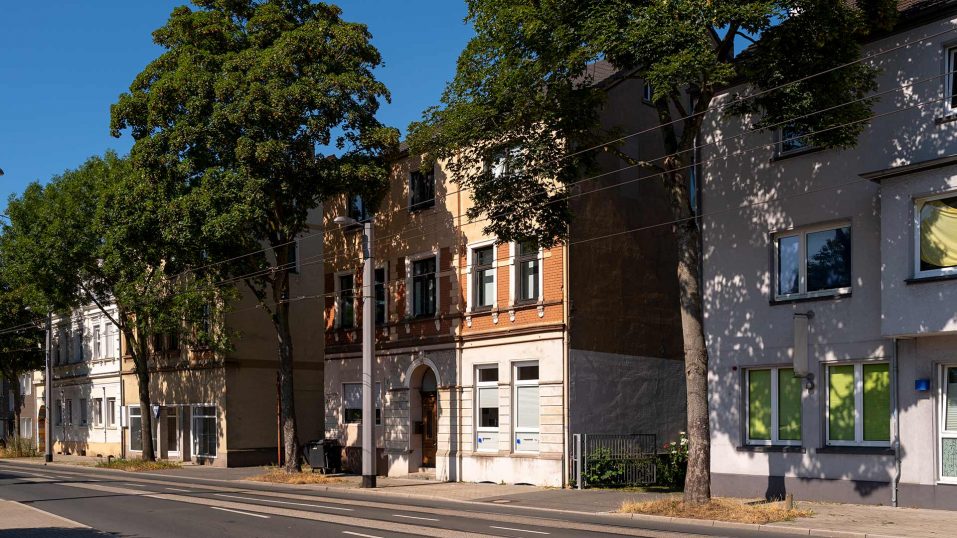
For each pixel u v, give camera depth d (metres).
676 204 19.03
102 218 35.34
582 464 25.17
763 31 17.17
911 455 18.50
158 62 30.17
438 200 30.44
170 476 34.47
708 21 16.28
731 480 21.81
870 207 19.67
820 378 20.27
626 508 19.12
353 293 33.84
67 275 41.59
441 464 29.11
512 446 27.11
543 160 20.19
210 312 37.78
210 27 29.27
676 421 28.14
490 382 28.20
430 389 30.81
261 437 40.03
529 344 26.73
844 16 16.61
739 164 22.34
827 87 17.19
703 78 17.61
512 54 18.92
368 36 29.89
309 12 30.80
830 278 20.52
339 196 34.72
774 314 21.33
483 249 28.92
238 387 39.59
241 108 27.47
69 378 57.94
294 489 27.33
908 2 20.08
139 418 48.56
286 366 31.31
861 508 18.44
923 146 18.91
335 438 33.75
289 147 28.03
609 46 16.88
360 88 28.62
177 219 28.05
